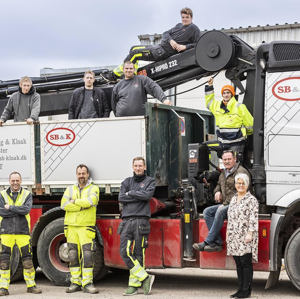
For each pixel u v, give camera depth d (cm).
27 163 865
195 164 791
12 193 789
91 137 823
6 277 779
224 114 785
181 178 845
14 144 874
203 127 923
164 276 950
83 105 903
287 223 749
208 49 848
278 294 741
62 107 1002
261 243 734
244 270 710
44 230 856
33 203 913
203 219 776
